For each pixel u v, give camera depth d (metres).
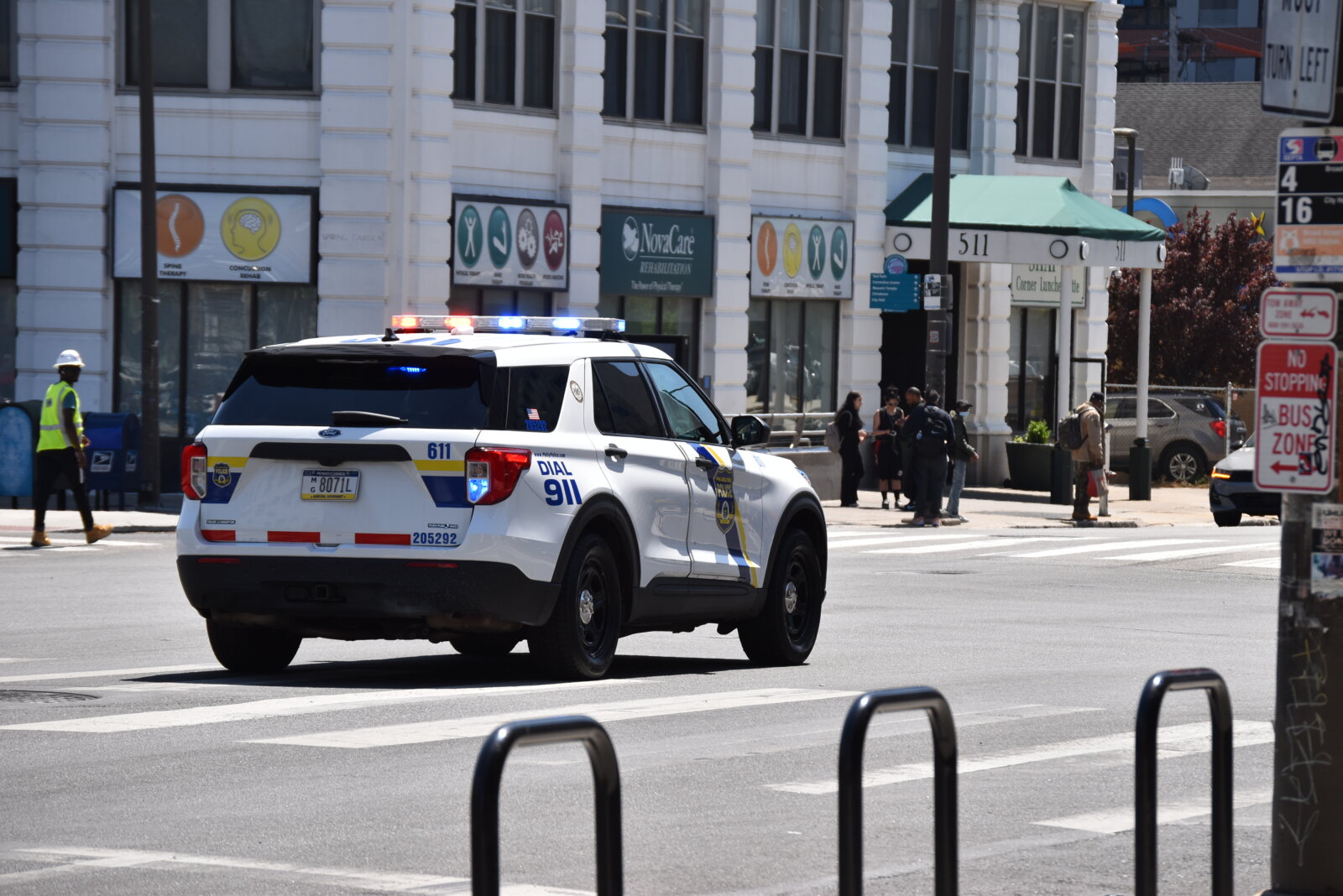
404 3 90.69
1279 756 19.33
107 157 92.44
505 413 36.12
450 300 94.62
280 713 33.38
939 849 16.56
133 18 92.81
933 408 95.25
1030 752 31.86
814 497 44.75
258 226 91.56
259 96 91.69
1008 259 112.94
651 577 39.06
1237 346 183.00
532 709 34.12
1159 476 133.00
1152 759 17.59
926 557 78.31
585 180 99.75
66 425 72.12
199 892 21.62
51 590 57.31
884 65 116.00
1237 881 23.80
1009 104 123.56
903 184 119.12
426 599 35.44
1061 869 23.77
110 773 28.14
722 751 30.92
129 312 93.62
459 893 21.62
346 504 35.88
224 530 36.53
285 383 36.91
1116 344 186.38
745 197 108.06
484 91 95.75
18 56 92.56
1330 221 19.31
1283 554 19.36
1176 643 49.47
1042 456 120.88
